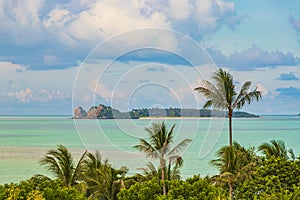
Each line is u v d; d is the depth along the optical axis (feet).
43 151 418.92
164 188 140.87
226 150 163.32
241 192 153.38
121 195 141.79
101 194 161.48
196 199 133.59
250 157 176.35
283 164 154.71
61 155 164.25
